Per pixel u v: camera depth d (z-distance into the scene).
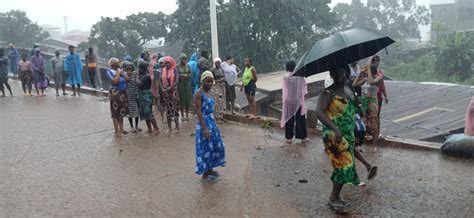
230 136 9.45
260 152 8.11
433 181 6.20
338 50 4.95
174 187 6.38
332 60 5.15
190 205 5.70
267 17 26.25
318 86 20.17
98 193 6.20
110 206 5.72
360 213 5.23
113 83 9.38
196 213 5.45
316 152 7.96
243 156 7.89
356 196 5.77
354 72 8.18
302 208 5.47
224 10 26.77
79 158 7.98
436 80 29.92
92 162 7.72
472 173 6.46
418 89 18.31
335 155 5.17
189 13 28.03
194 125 10.52
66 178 6.88
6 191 6.32
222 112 11.07
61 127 10.49
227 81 11.43
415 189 5.93
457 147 7.25
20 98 14.67
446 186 5.98
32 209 5.65
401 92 18.52
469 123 8.88
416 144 7.86
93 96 15.00
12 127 10.56
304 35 27.12
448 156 7.34
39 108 12.90
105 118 11.45
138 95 9.67
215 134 6.58
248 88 10.91
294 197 5.85
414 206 5.38
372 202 5.55
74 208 5.67
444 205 5.37
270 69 27.80
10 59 19.14
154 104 12.84
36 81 15.05
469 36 29.25
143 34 30.47
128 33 30.09
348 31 5.42
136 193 6.18
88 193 6.21
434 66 30.98
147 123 9.76
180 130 10.05
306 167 7.12
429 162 7.07
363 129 7.27
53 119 11.39
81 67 15.20
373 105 7.78
